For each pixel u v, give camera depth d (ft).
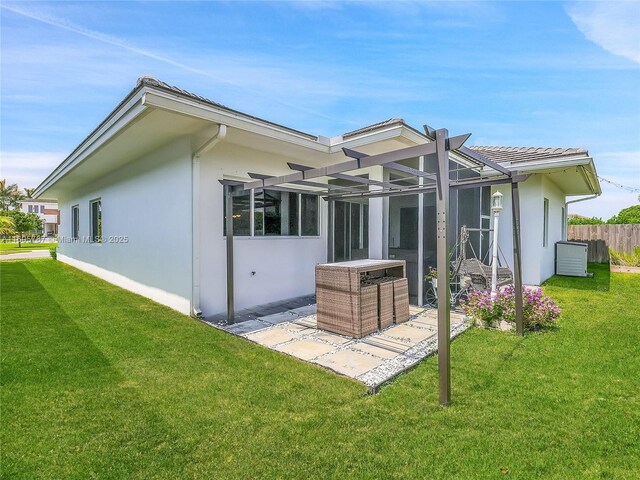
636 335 14.60
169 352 12.95
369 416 8.68
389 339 14.79
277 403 9.30
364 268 15.35
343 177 15.35
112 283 27.73
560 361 11.93
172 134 17.56
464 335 14.94
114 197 27.32
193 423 8.39
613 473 6.77
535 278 28.14
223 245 19.10
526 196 28.58
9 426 8.23
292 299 22.74
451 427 8.21
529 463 7.02
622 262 42.91
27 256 57.72
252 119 16.58
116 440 7.75
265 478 6.66
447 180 9.21
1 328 15.71
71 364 11.77
